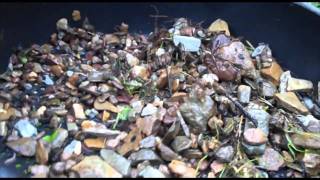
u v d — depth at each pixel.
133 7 0.32
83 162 0.24
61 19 0.31
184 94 0.27
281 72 0.31
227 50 0.30
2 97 0.28
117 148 0.25
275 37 0.32
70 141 0.26
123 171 0.24
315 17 0.29
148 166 0.24
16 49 0.30
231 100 0.28
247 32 0.32
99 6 0.32
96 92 0.28
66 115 0.27
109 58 0.30
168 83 0.28
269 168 0.25
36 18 0.30
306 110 0.28
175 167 0.24
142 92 0.28
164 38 0.31
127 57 0.30
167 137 0.25
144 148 0.25
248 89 0.29
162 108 0.27
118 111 0.27
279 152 0.26
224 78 0.29
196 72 0.29
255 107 0.28
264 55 0.31
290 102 0.28
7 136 0.26
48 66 0.30
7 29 0.29
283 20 0.31
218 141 0.26
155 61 0.30
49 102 0.27
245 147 0.25
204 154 0.25
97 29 0.32
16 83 0.29
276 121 0.27
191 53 0.30
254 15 0.32
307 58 0.30
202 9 0.32
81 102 0.28
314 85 0.30
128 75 0.29
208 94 0.27
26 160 0.25
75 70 0.29
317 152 0.26
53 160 0.25
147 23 0.33
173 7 0.33
